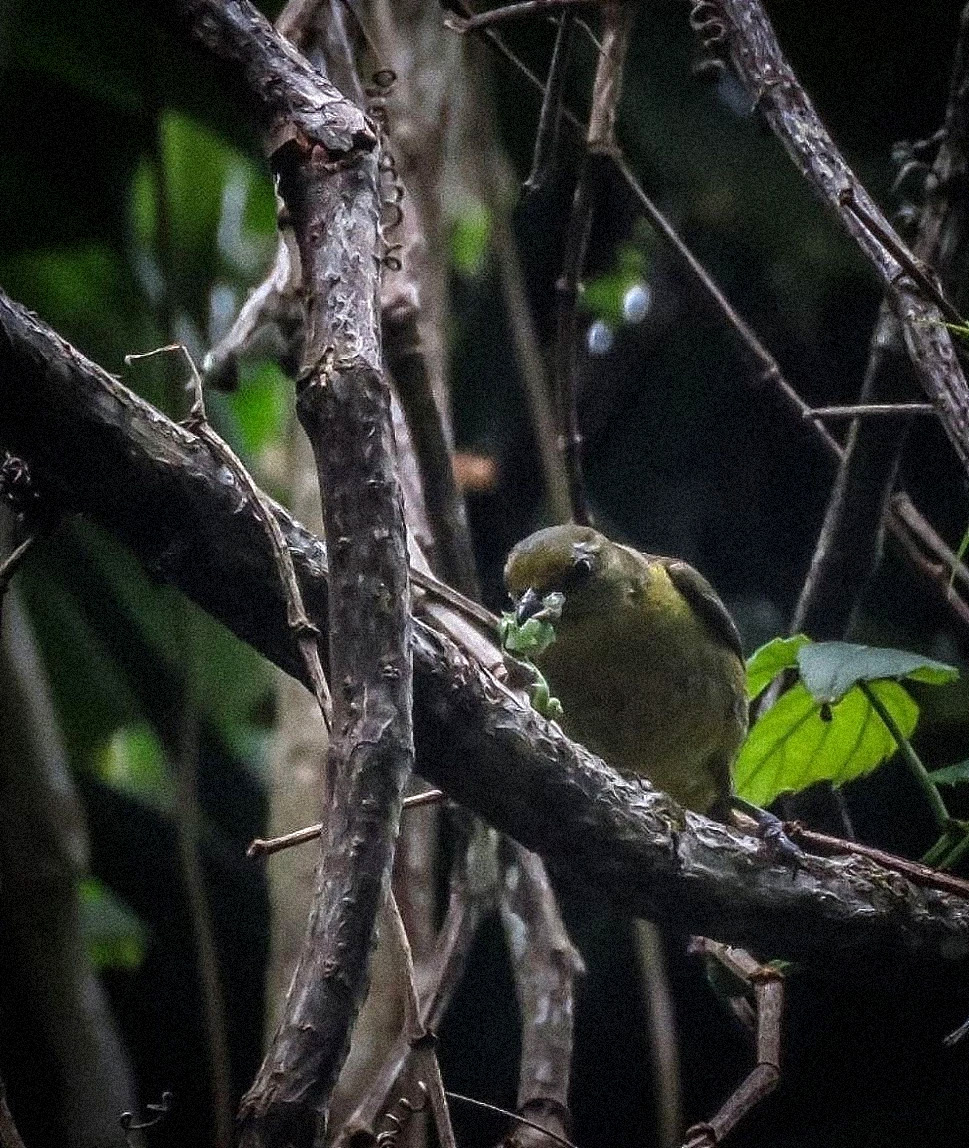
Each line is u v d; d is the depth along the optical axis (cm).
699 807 988
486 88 973
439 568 801
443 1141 530
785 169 1122
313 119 499
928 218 799
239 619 557
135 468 522
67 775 895
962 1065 1060
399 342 795
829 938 680
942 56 1161
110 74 1208
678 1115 805
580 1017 1107
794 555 1250
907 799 1111
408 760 429
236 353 758
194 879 787
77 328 1249
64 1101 844
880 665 707
